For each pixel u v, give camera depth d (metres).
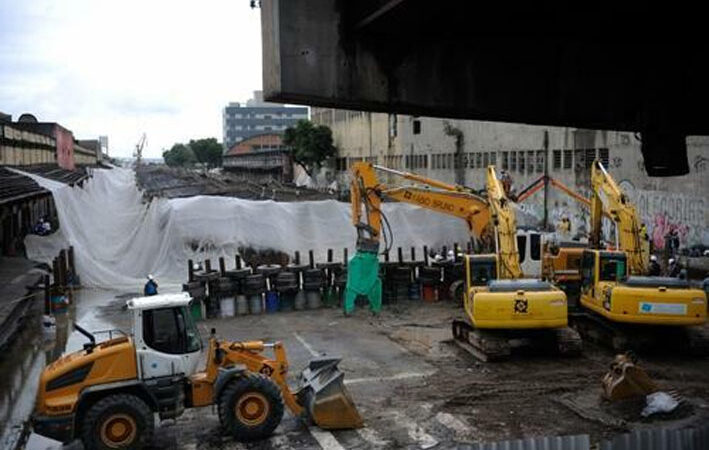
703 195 30.09
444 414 14.20
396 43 8.65
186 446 12.71
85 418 11.88
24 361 18.55
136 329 12.61
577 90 9.89
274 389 12.92
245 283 24.64
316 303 25.50
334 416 13.38
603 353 18.84
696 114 10.38
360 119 75.31
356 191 24.16
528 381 16.31
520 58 9.52
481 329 18.33
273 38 8.03
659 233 32.78
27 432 13.55
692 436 7.62
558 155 40.22
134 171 129.25
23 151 51.31
